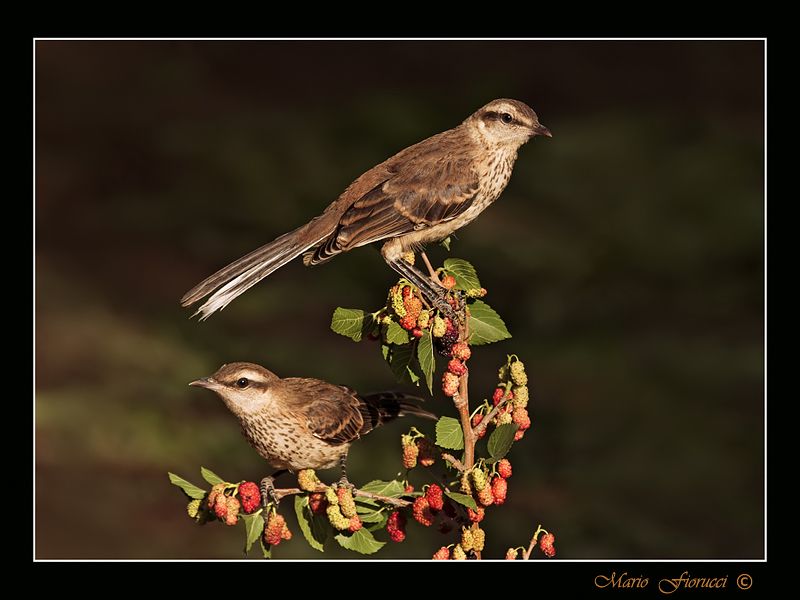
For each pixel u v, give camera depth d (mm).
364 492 5676
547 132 7992
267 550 5633
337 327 5992
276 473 7297
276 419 7059
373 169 8000
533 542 5535
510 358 5637
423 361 5648
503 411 5602
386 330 5918
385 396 7586
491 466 5672
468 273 6004
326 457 7250
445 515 5676
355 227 7641
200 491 5719
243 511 5660
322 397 7254
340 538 5711
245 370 7016
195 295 7449
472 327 5934
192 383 7027
